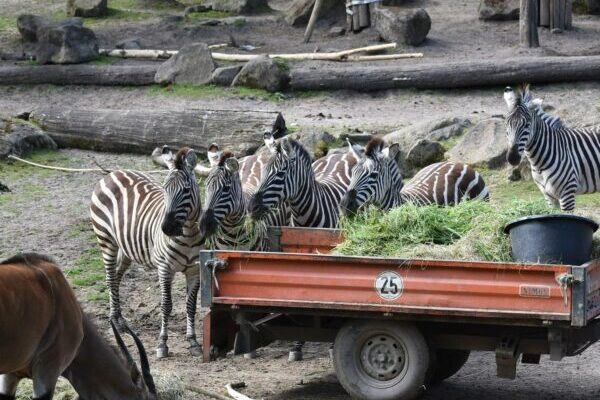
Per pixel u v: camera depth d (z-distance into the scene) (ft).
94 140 71.36
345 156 50.72
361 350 34.47
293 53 94.38
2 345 26.71
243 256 34.06
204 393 34.63
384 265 33.14
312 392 36.78
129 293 50.21
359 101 81.97
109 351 30.07
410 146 66.08
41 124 72.79
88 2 108.17
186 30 101.71
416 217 36.04
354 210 40.73
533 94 80.64
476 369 40.70
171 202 40.63
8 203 60.90
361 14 99.45
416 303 32.99
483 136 64.85
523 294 32.14
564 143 56.13
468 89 83.15
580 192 57.06
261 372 40.04
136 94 84.64
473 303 32.60
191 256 42.11
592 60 81.10
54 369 28.43
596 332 34.91
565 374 39.50
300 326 36.19
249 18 107.55
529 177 62.18
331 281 33.55
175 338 45.14
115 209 45.85
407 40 93.81
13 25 105.19
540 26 99.30
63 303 28.58
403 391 33.88
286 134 68.69
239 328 36.11
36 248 54.34
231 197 40.27
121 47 94.99
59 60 88.89
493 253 33.86
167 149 41.68
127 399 29.78
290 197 42.04
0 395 29.71
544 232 32.63
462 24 101.86
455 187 49.52
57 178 65.98
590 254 33.63
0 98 84.79
